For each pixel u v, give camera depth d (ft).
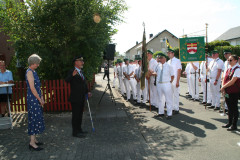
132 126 17.89
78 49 23.39
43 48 23.34
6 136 16.07
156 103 24.81
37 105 13.12
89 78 26.86
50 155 12.44
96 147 13.48
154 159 11.55
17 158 12.12
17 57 24.29
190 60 27.40
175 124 18.22
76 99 15.20
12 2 23.58
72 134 15.84
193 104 26.84
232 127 16.01
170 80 20.22
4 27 23.94
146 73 21.61
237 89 15.53
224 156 11.76
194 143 13.79
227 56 20.21
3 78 20.62
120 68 35.99
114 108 25.41
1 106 21.59
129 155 12.14
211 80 23.39
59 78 26.21
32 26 23.21
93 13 22.58
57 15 23.08
